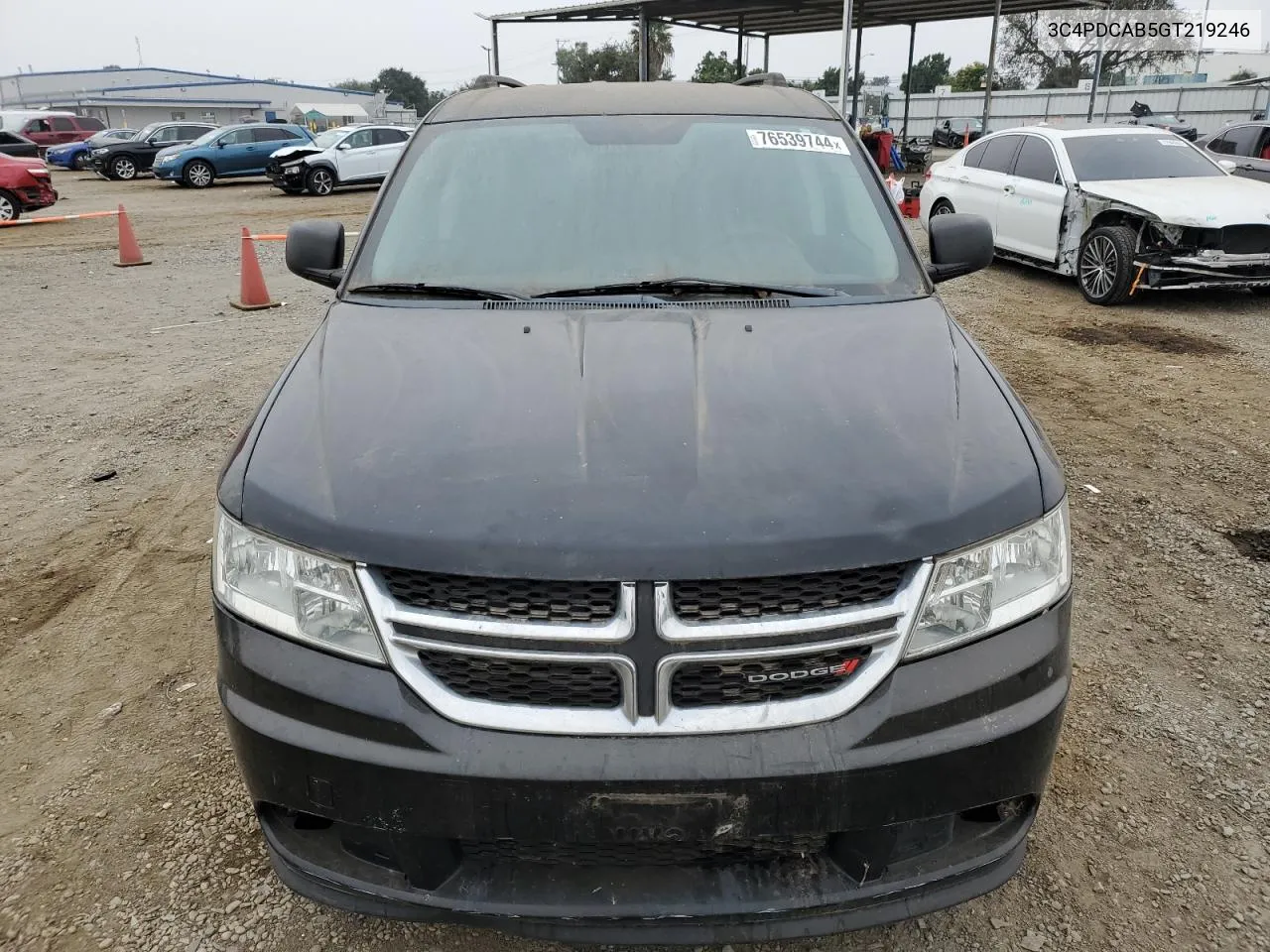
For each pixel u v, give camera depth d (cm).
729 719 168
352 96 9356
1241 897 225
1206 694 301
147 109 7738
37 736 286
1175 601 356
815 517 173
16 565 393
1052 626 186
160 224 1557
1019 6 2066
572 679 169
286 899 225
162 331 809
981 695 175
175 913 221
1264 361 688
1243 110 3472
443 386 215
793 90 357
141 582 379
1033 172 975
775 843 177
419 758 169
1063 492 196
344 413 208
